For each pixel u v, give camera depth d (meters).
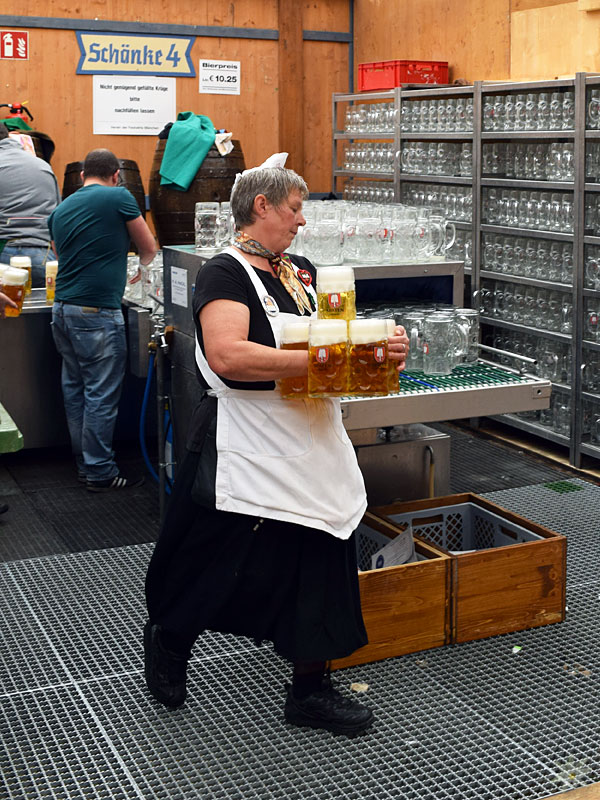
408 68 7.13
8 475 5.38
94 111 7.92
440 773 2.67
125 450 5.82
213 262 2.57
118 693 3.09
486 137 5.84
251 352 2.44
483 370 3.79
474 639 3.41
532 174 5.67
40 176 6.11
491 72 7.02
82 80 7.85
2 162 6.04
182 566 2.70
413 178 6.62
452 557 3.31
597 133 4.96
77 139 7.92
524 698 3.05
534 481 5.23
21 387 5.50
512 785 2.61
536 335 5.68
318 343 2.40
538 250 5.63
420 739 2.83
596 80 4.96
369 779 2.64
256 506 2.54
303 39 8.51
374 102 8.35
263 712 2.98
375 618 3.23
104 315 4.89
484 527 3.87
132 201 4.86
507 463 5.55
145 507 4.84
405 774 2.66
